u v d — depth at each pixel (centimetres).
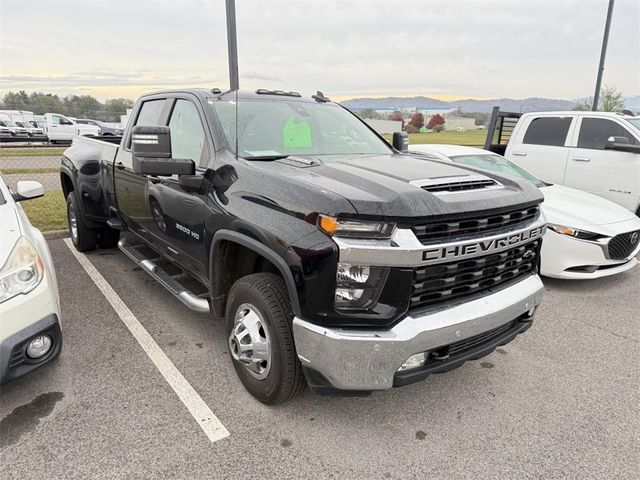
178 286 371
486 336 271
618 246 509
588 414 295
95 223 561
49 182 1152
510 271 287
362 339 224
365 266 223
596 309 471
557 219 511
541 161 809
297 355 246
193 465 240
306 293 230
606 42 1211
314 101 418
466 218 240
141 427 268
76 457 244
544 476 240
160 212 382
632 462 252
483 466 246
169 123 389
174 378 319
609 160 721
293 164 294
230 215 277
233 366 332
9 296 258
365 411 289
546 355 373
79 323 398
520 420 286
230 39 639
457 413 291
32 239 300
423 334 230
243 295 283
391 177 262
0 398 292
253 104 363
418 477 237
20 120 3359
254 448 254
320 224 225
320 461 246
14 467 236
